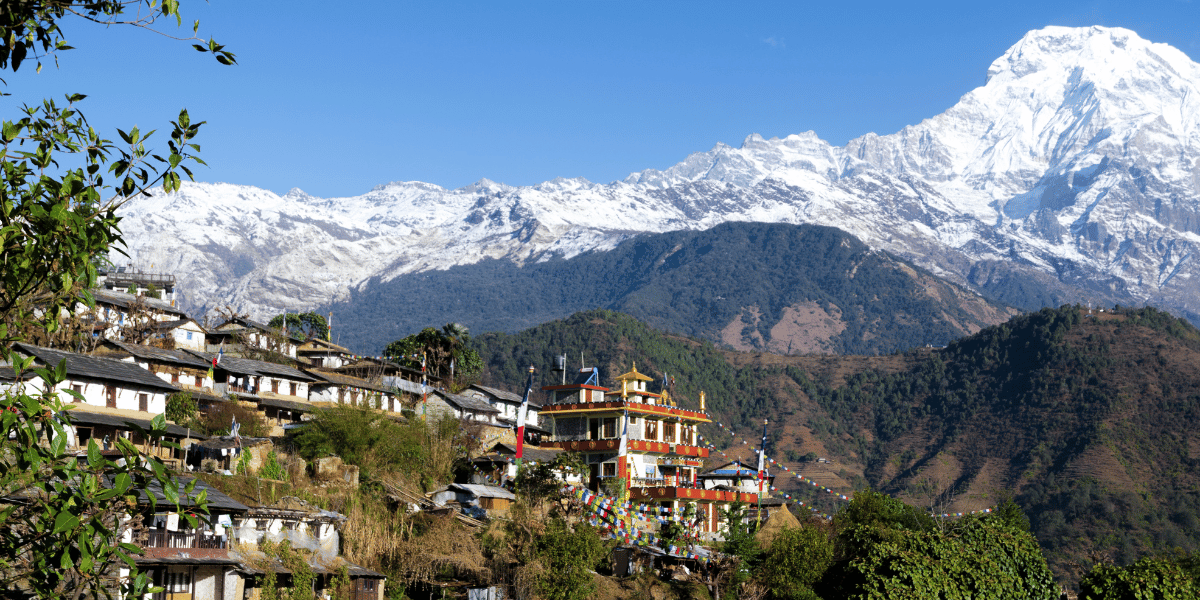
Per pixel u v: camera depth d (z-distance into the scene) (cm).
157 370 10094
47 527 1755
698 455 12150
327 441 8819
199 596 5900
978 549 8188
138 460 1770
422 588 7444
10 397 1664
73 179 1750
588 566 7975
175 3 1733
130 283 15900
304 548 6794
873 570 7631
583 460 11394
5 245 1720
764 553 8944
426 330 17138
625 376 12281
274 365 11819
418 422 10625
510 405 14000
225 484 7119
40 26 1775
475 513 8844
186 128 1844
